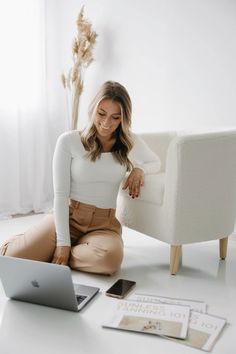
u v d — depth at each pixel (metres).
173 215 2.15
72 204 2.20
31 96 3.54
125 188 2.30
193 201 2.18
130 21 3.29
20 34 3.41
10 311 1.79
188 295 1.99
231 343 1.58
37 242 2.14
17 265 1.76
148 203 2.30
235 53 2.73
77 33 3.62
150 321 1.70
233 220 2.42
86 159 2.14
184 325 1.67
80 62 3.49
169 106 3.15
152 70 3.21
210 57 2.86
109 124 2.06
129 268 2.31
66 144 2.13
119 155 2.19
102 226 2.22
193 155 2.10
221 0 2.75
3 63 3.36
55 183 2.15
